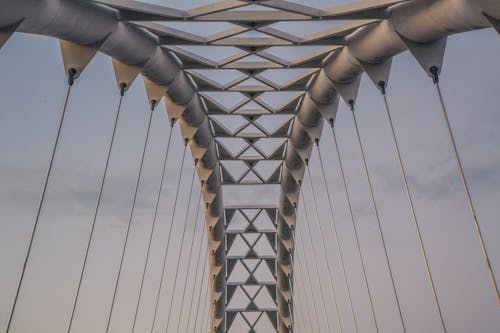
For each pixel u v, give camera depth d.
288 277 48.06
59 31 15.84
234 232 47.06
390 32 17.56
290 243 45.53
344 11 17.25
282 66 24.45
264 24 19.00
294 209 42.12
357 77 22.95
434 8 15.00
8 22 13.77
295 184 39.53
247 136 35.50
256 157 37.81
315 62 23.91
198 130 31.50
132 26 18.66
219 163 38.78
